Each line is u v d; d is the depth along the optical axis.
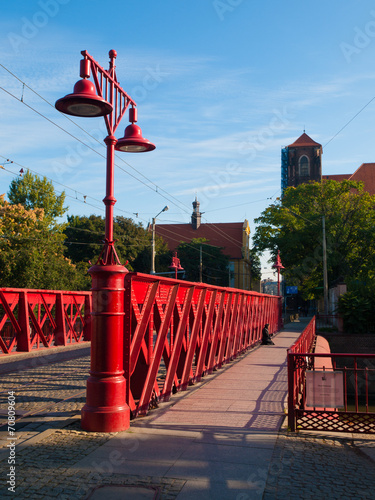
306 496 4.18
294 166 99.69
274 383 10.27
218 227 84.12
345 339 26.34
